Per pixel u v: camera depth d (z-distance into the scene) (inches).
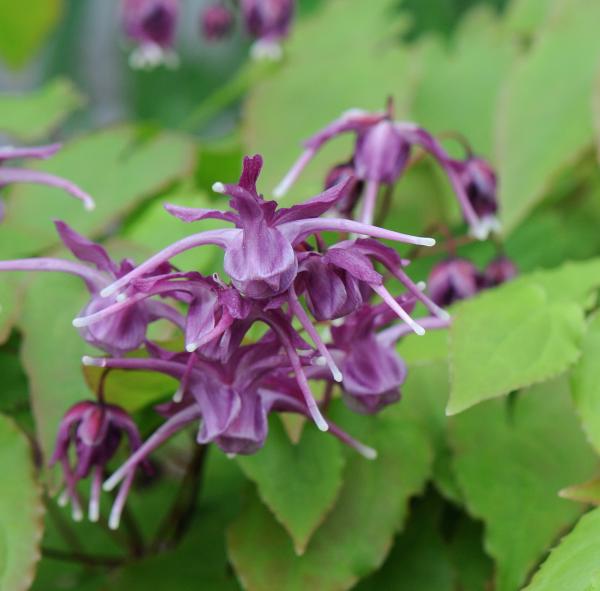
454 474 13.2
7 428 12.4
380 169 13.1
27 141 16.3
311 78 16.1
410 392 13.4
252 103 16.1
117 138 14.9
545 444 13.2
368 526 12.8
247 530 12.8
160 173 14.7
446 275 13.9
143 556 13.8
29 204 14.6
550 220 16.2
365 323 11.8
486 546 12.9
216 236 11.1
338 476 12.5
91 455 12.0
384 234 11.0
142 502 14.6
